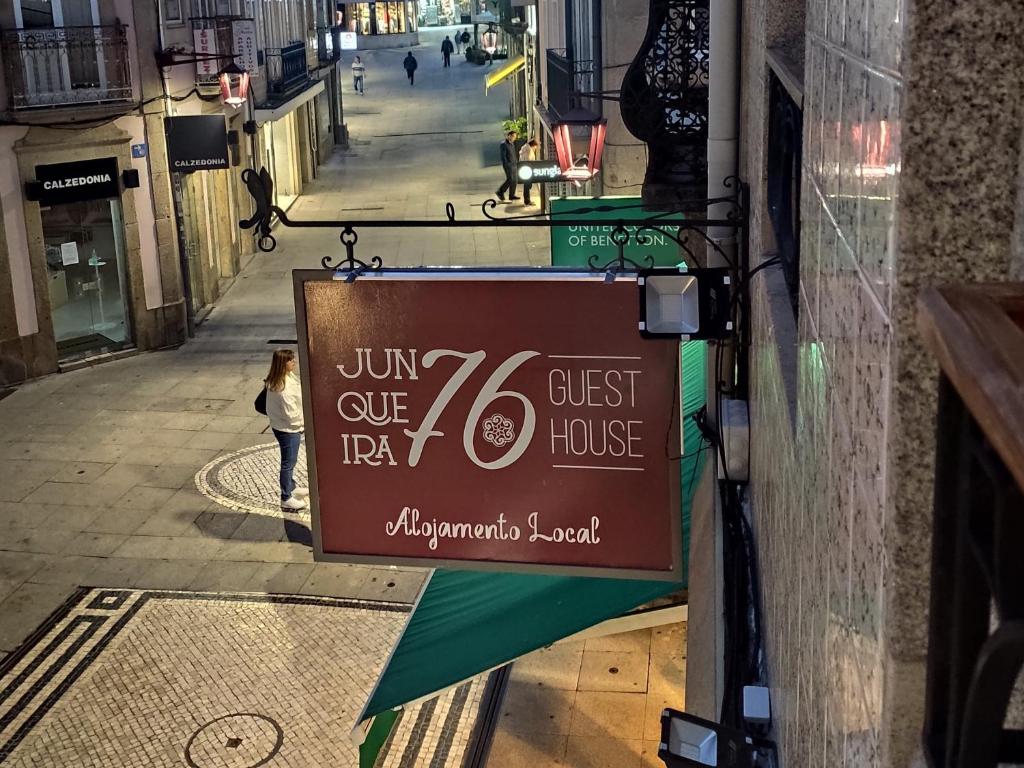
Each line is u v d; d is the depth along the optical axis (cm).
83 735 784
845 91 164
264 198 496
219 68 1975
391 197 2717
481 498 488
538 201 2578
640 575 482
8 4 1459
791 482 268
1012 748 89
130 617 939
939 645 103
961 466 95
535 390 475
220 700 818
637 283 457
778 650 313
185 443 1304
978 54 113
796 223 345
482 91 4659
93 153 1548
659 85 770
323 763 749
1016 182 114
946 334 89
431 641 564
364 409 489
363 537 501
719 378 523
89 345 1611
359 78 4719
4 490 1185
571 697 782
